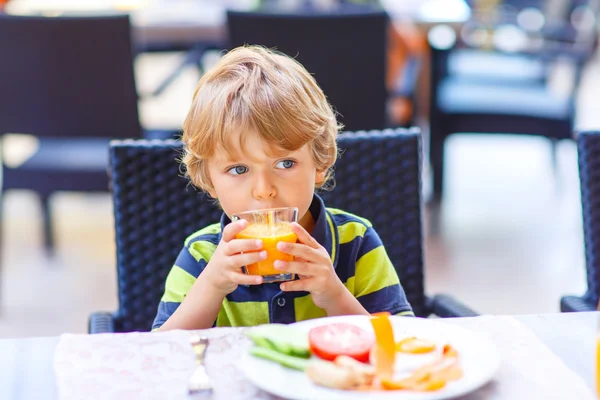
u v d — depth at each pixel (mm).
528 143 4984
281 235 1091
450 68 3969
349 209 1534
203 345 993
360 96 2842
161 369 956
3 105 2764
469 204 3961
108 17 2619
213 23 3305
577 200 4027
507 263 3297
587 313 1100
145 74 6348
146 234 1495
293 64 1262
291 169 1187
